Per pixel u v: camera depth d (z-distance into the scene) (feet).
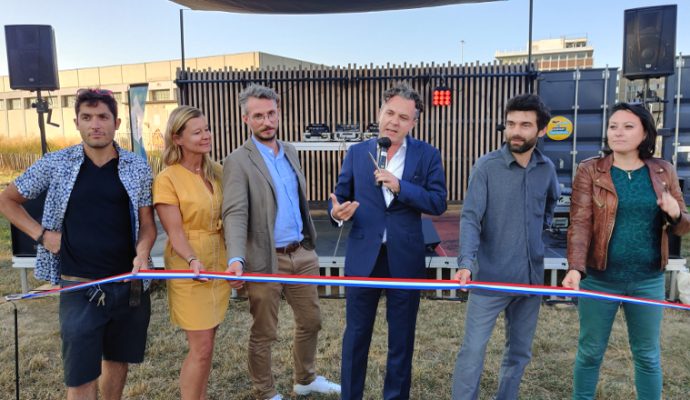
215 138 25.21
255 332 8.00
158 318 13.20
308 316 8.42
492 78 24.13
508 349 7.27
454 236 17.99
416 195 6.64
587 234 6.80
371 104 24.98
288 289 8.29
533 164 6.76
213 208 6.95
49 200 6.36
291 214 7.89
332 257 15.10
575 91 24.17
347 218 6.68
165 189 6.66
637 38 15.88
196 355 6.83
